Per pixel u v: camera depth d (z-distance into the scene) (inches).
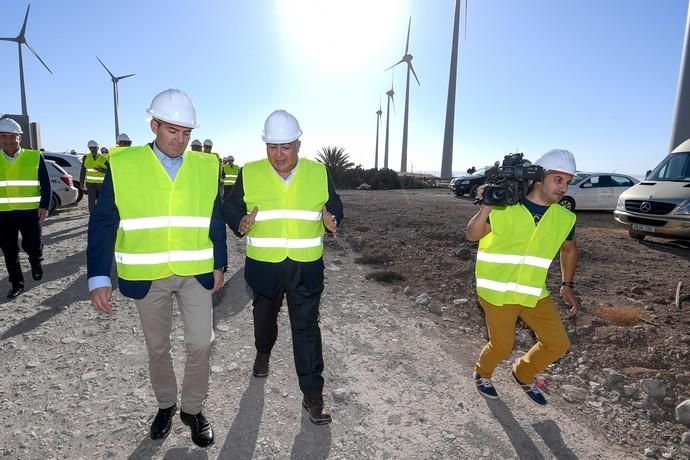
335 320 170.7
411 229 365.4
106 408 108.3
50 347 140.4
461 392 121.5
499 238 107.1
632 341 150.3
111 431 99.5
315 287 107.1
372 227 377.1
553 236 104.3
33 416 104.4
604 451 99.4
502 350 112.9
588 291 206.8
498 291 108.0
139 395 114.1
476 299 193.8
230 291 201.9
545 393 122.6
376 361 138.0
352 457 94.3
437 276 228.7
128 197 84.0
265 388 119.8
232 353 140.1
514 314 109.9
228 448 95.7
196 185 90.1
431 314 181.5
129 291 86.1
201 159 94.0
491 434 103.5
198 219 89.7
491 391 118.4
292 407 111.7
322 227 111.3
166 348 93.8
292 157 100.1
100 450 93.6
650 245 332.2
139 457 91.9
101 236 83.9
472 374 132.0
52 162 451.5
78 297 186.1
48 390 115.7
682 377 128.0
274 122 97.3
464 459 94.8
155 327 90.4
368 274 233.0
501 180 102.9
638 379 128.9
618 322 167.5
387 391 120.8
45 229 350.6
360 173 1149.1
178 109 82.6
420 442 99.8
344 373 129.8
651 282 222.1
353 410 111.3
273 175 104.3
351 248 299.6
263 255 105.0
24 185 182.9
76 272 223.1
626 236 378.6
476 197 106.6
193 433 95.9
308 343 104.4
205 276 91.8
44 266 233.8
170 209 86.8
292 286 105.6
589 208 570.6
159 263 86.5
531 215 104.7
